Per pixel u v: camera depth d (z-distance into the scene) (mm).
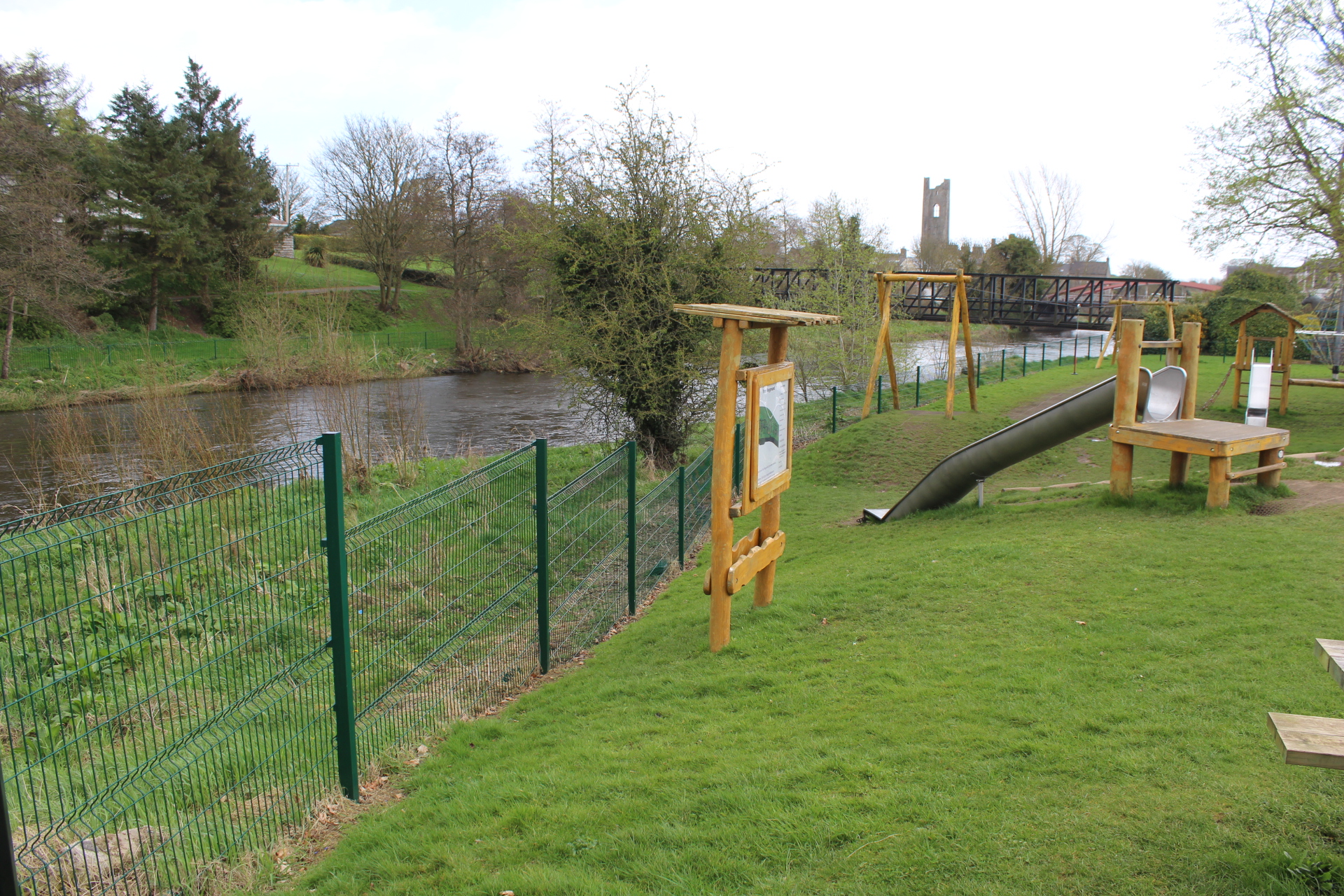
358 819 4145
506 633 6438
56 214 29344
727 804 3535
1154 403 9078
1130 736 3703
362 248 50531
